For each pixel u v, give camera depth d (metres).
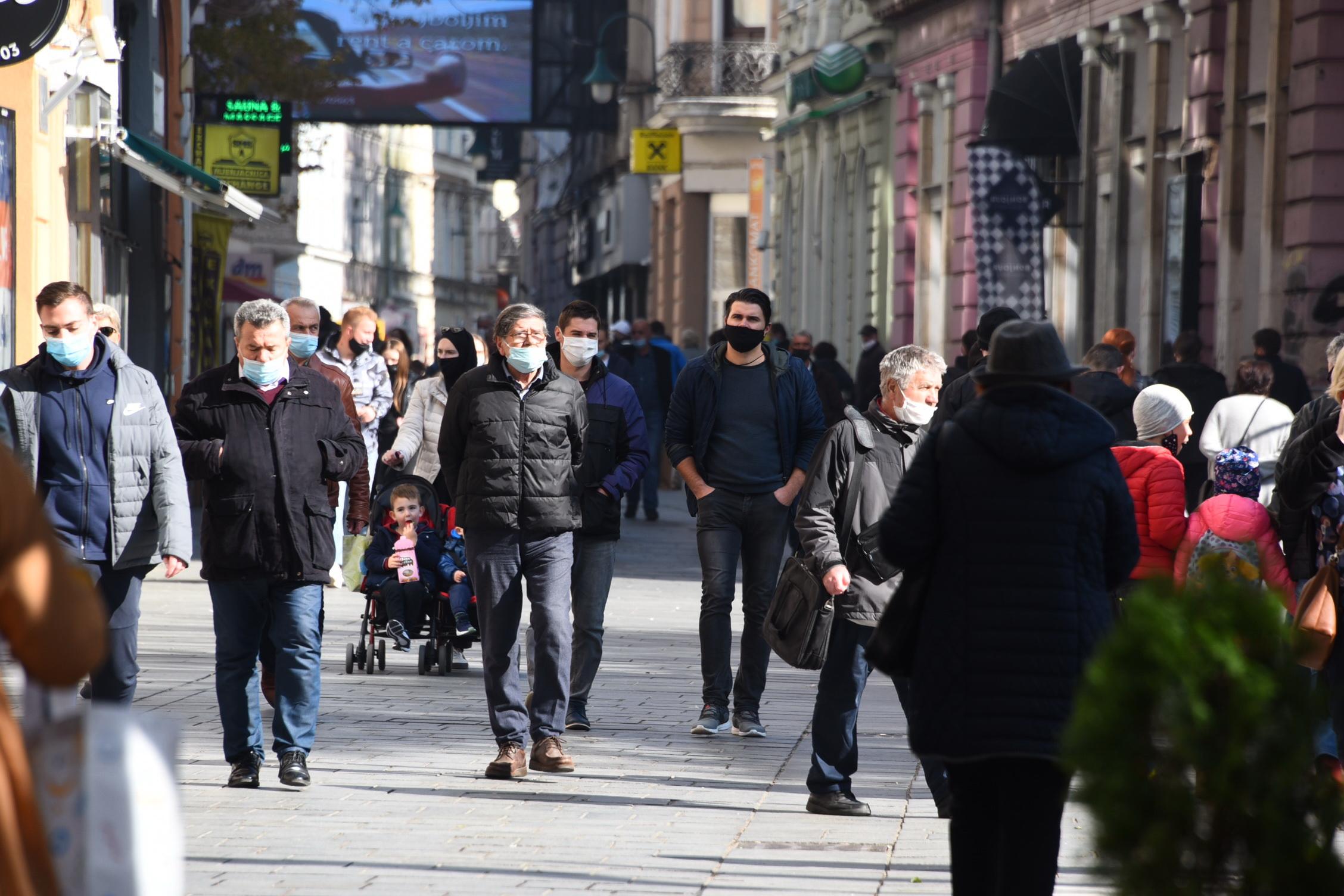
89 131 62.81
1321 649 25.20
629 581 59.94
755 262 129.88
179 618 48.16
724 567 33.72
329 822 25.75
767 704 37.16
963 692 18.94
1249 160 72.00
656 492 85.38
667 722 34.81
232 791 27.72
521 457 29.31
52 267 59.94
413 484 40.78
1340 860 14.17
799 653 26.61
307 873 22.75
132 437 26.92
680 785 28.92
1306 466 26.28
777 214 140.12
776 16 142.50
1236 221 72.31
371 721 34.31
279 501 27.80
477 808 26.83
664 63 144.50
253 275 134.25
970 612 19.00
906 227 108.25
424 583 40.28
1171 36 80.25
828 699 26.75
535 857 23.80
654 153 144.12
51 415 26.62
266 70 99.56
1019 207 84.50
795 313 135.25
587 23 136.75
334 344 53.41
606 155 183.75
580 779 29.20
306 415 28.19
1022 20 93.94
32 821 11.60
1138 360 81.06
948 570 19.25
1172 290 76.12
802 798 28.00
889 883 22.73
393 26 134.12
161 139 85.69
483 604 29.47
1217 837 14.26
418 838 24.80
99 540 26.69
